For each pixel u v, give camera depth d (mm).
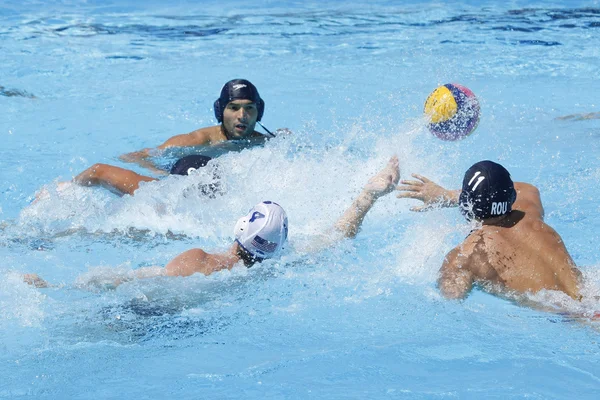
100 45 42625
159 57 40281
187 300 14695
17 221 19453
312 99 32531
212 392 11742
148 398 11562
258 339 13430
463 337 13438
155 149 25172
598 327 13703
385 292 15219
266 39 44594
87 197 20812
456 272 15258
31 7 52469
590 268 15758
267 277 15664
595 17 49094
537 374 12180
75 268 16719
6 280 15328
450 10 52531
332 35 45656
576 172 23219
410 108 30688
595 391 11688
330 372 12312
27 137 27312
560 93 33156
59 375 12203
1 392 11695
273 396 11602
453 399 11453
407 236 18141
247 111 25453
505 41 43094
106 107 31438
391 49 41812
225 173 19922
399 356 12789
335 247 17266
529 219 15734
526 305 14578
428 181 17906
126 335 13516
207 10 53344
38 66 37750
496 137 26828
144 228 19016
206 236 18688
